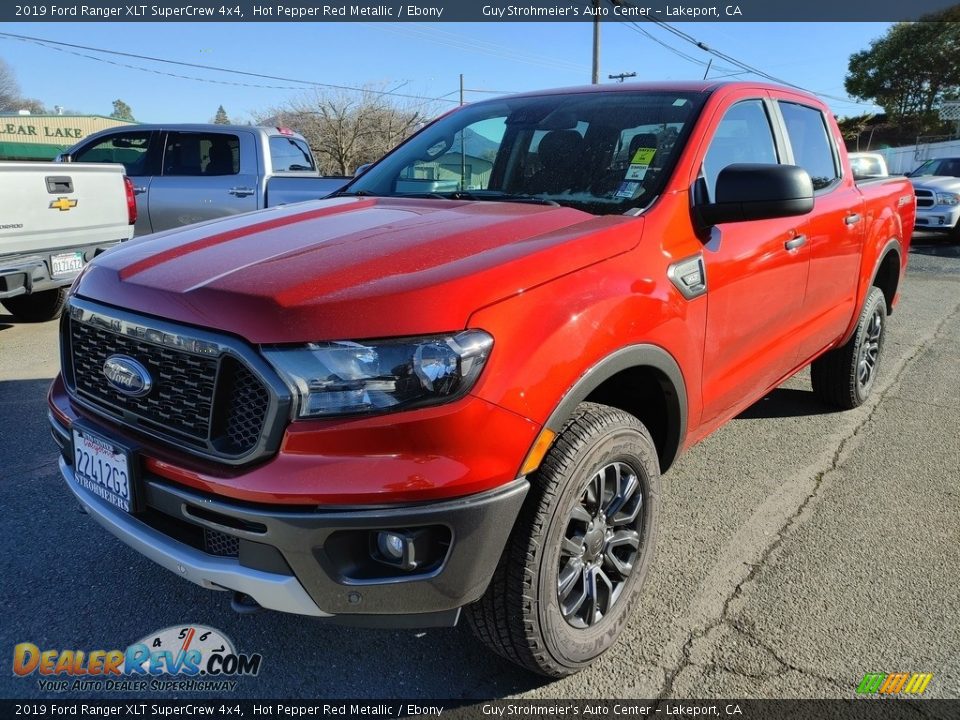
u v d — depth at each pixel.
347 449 1.73
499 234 2.20
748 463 3.89
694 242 2.57
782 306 3.22
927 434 4.32
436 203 2.78
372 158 37.59
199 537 2.00
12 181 5.35
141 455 1.98
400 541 1.79
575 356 1.97
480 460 1.78
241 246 2.22
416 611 1.86
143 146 8.15
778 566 2.89
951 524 3.23
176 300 1.91
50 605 2.61
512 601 1.99
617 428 2.14
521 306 1.91
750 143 3.16
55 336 6.31
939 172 16.16
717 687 2.25
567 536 2.14
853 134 48.78
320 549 1.75
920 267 11.59
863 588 2.75
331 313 1.75
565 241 2.15
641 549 2.39
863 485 3.62
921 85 45.50
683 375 2.49
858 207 3.97
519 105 3.39
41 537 3.04
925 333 6.99
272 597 1.84
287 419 1.74
